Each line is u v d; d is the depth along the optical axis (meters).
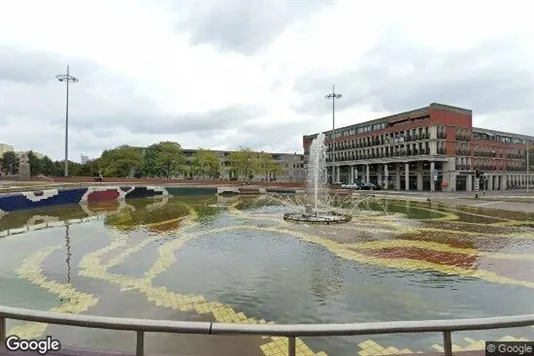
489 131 70.62
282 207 29.47
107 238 15.09
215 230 17.06
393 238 14.79
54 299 7.96
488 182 67.19
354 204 32.38
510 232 16.25
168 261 11.20
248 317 6.96
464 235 15.48
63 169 88.44
